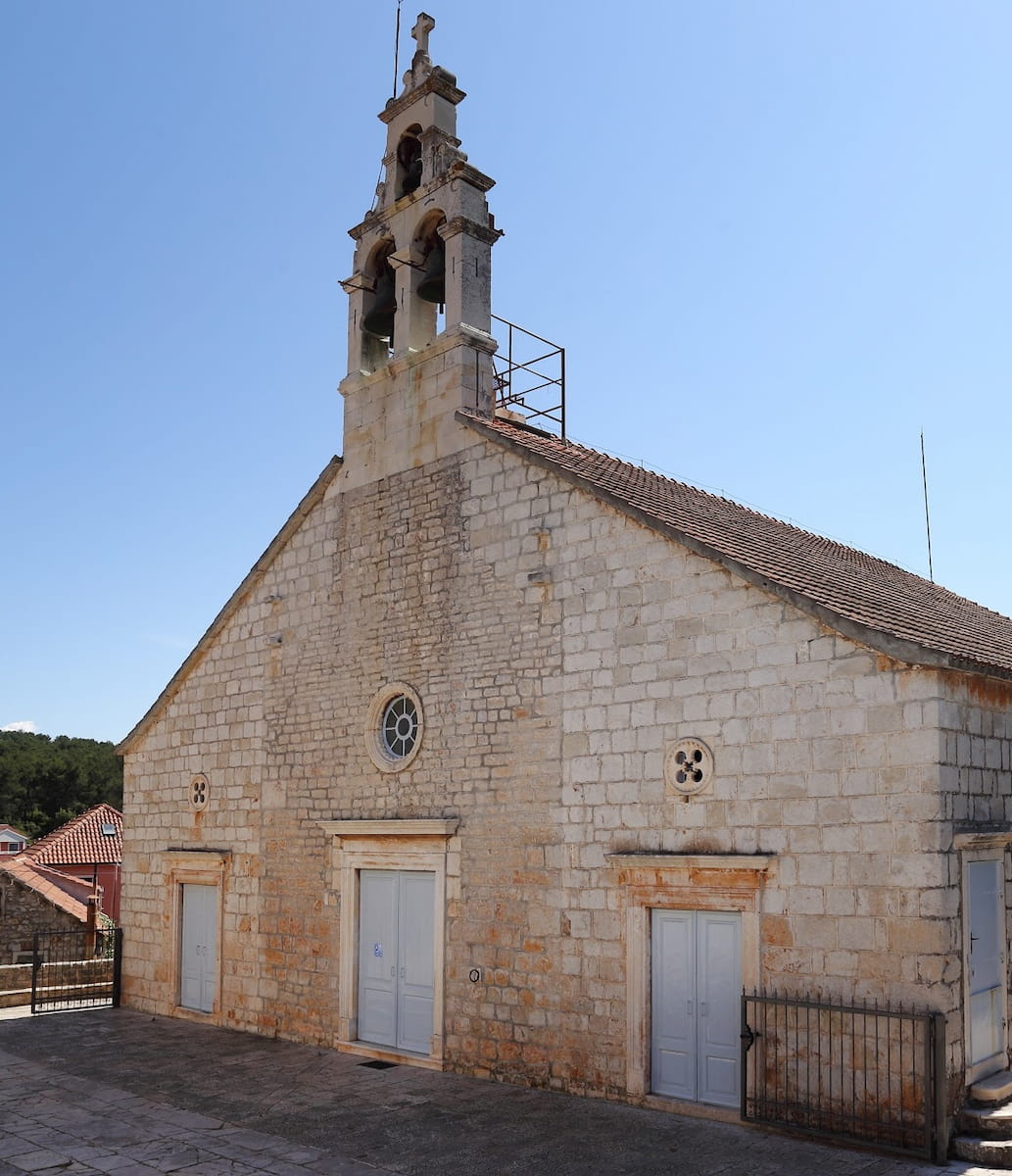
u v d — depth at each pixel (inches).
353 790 600.7
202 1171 380.2
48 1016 719.7
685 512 536.4
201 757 717.3
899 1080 375.6
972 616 695.1
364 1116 447.5
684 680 456.4
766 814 423.2
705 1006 437.4
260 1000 638.5
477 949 517.7
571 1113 441.4
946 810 386.3
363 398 639.1
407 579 591.2
